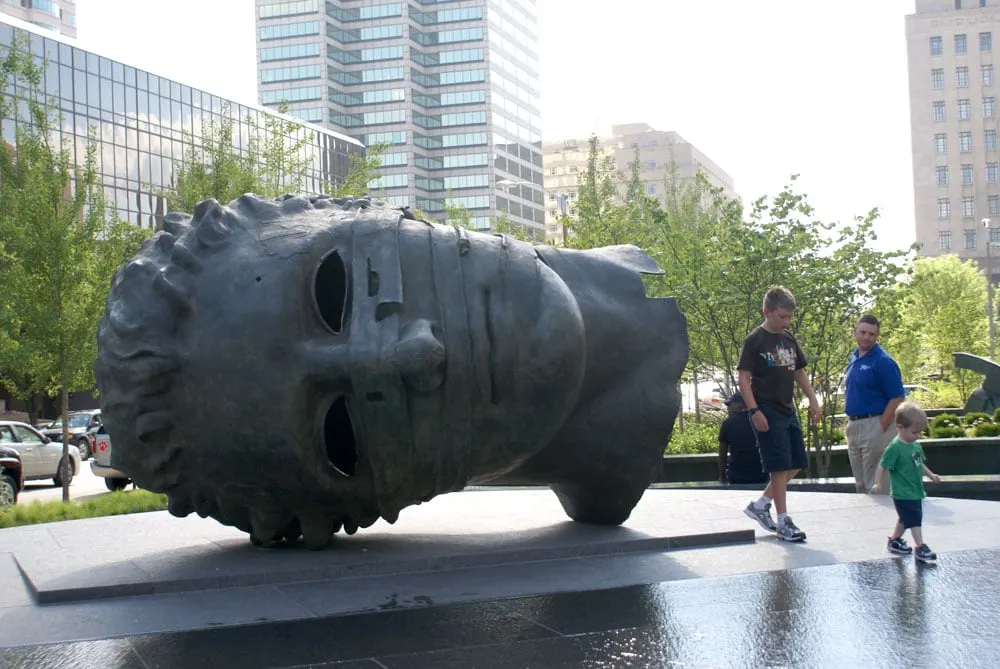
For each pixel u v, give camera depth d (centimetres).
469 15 11275
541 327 692
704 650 500
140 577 647
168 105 6112
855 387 1040
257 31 11256
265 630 547
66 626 559
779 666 473
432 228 701
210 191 2528
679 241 2198
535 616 568
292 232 682
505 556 713
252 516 698
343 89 11256
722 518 854
